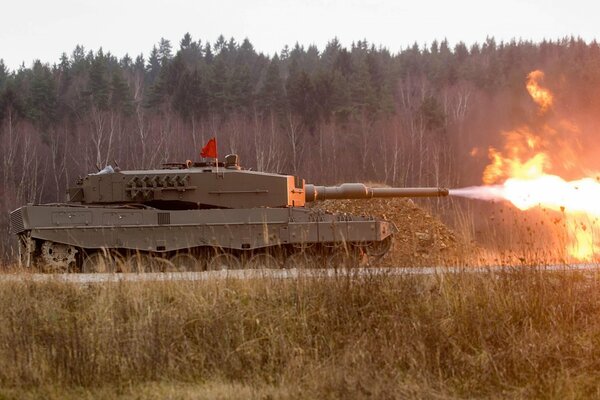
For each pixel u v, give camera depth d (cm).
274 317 4697
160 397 3862
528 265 5400
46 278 5634
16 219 8069
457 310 4741
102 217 7800
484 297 4859
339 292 4881
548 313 4759
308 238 7725
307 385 3950
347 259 5609
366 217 7925
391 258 8106
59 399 3875
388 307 4797
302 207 8169
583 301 5003
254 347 4422
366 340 4375
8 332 4500
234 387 3991
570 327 4653
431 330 4444
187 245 7762
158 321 4516
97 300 4966
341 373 3966
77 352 4209
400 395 3772
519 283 5034
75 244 7725
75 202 8225
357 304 4831
